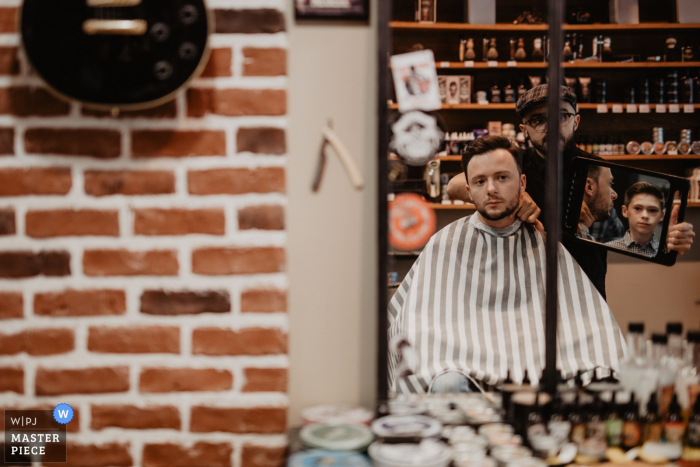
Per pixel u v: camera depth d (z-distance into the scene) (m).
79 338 1.13
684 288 2.50
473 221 1.68
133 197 1.13
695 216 2.60
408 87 1.22
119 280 1.13
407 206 1.29
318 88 1.17
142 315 1.14
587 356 1.55
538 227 1.63
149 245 1.13
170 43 1.07
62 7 1.05
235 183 1.13
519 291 1.60
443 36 2.12
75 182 1.12
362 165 1.18
